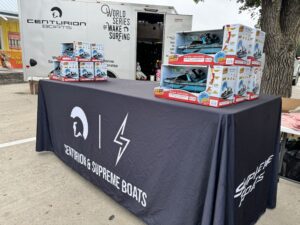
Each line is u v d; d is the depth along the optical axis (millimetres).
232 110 1226
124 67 5711
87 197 2064
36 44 5434
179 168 1375
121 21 5496
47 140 2885
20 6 5246
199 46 1443
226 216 1247
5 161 2701
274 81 3820
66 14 5328
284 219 1840
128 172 1743
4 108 5262
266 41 3754
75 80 2523
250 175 1515
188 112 1281
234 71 1338
